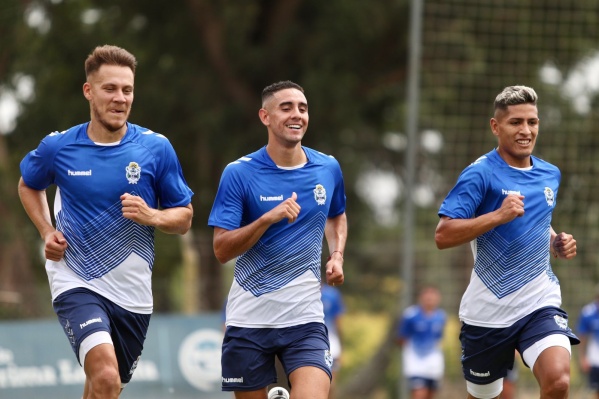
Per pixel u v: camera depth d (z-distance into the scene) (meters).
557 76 64.06
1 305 60.44
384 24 80.12
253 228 24.12
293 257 25.33
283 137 25.38
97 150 24.73
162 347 54.22
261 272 25.36
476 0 59.69
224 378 25.91
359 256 72.75
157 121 81.56
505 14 60.00
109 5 80.75
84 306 24.23
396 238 101.31
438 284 62.75
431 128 61.88
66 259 24.78
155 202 25.44
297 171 25.69
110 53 24.42
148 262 25.27
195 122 80.00
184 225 25.17
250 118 81.69
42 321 52.28
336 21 79.50
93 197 24.62
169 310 64.38
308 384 24.47
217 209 25.52
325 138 81.75
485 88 61.41
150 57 81.50
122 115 24.47
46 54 79.25
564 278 58.31
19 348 51.38
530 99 26.11
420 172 66.19
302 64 81.38
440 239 25.83
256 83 82.62
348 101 79.69
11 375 50.84
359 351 80.75
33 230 77.56
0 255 72.06
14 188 75.81
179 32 81.19
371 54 82.38
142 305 25.23
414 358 55.66
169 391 53.59
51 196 70.88
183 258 76.25
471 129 61.66
